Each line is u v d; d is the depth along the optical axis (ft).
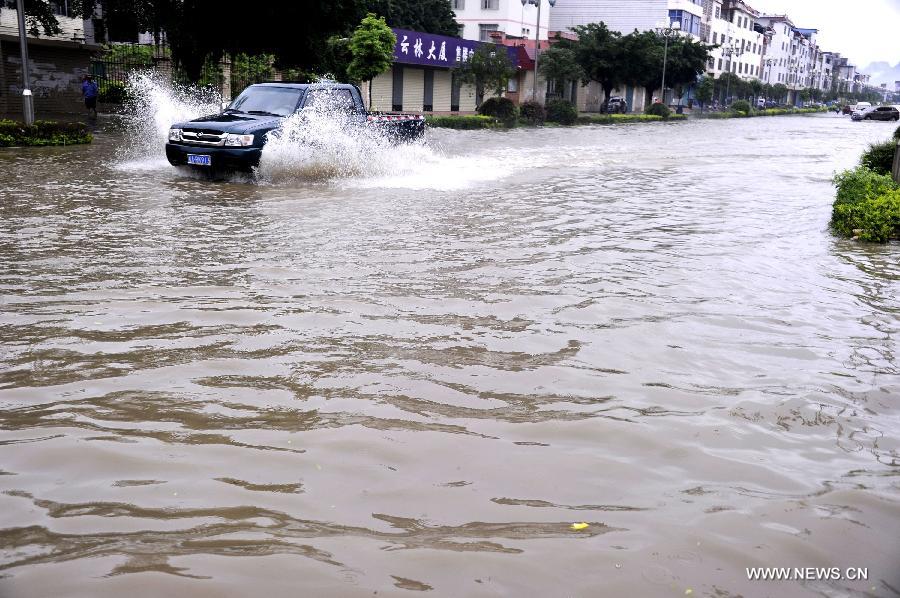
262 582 8.48
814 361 16.11
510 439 12.09
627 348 16.48
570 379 14.64
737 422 12.95
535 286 21.33
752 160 68.23
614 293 20.85
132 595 8.23
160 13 83.41
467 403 13.42
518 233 29.30
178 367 14.80
